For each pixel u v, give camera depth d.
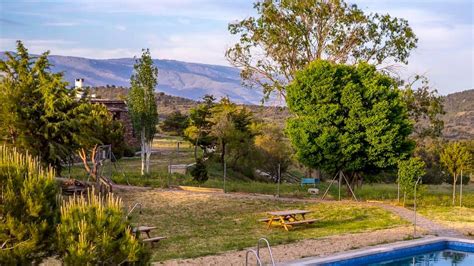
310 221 24.11
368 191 38.06
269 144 55.00
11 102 28.36
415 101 44.75
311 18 42.81
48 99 28.75
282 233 22.50
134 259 11.25
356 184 37.88
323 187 40.59
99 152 30.80
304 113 33.69
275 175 54.78
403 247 19.80
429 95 44.78
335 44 43.12
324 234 22.28
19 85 29.06
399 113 32.62
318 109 32.66
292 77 44.28
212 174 47.19
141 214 26.38
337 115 32.72
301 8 42.12
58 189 12.44
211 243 20.28
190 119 54.81
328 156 32.31
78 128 29.67
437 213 27.59
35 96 29.34
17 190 11.52
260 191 35.69
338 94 32.91
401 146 32.88
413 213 27.45
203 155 53.53
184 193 32.66
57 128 28.67
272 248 19.38
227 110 55.09
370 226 24.14
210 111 53.66
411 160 29.05
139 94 41.22
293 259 17.64
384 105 31.78
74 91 30.88
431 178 61.06
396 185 51.72
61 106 29.64
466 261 20.05
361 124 32.09
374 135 31.61
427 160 62.50
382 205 30.06
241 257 17.83
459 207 29.62
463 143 31.95
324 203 30.50
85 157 31.88
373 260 18.81
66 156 29.86
